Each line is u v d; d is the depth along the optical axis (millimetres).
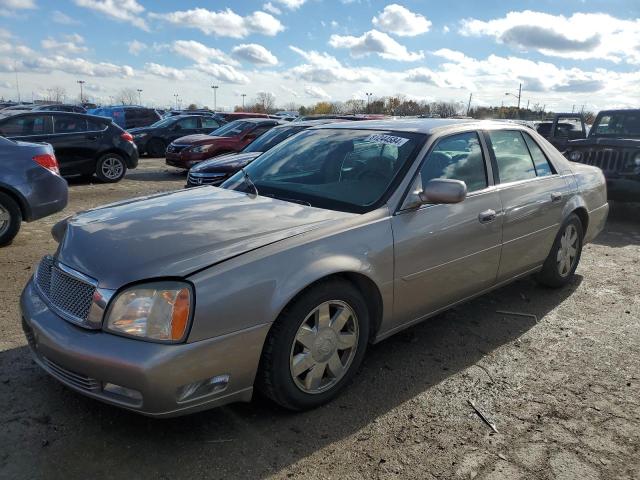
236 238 2838
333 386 3104
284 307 2770
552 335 4133
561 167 4934
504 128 4434
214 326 2539
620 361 3721
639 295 5035
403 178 3459
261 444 2736
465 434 2857
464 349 3865
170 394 2473
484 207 3896
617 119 9984
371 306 3324
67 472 2492
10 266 5480
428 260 3490
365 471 2555
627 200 8367
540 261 4711
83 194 10617
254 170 4152
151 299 2490
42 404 3008
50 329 2664
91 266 2688
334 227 3064
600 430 2914
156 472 2516
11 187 6133
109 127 12352
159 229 2951
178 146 13773
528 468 2600
